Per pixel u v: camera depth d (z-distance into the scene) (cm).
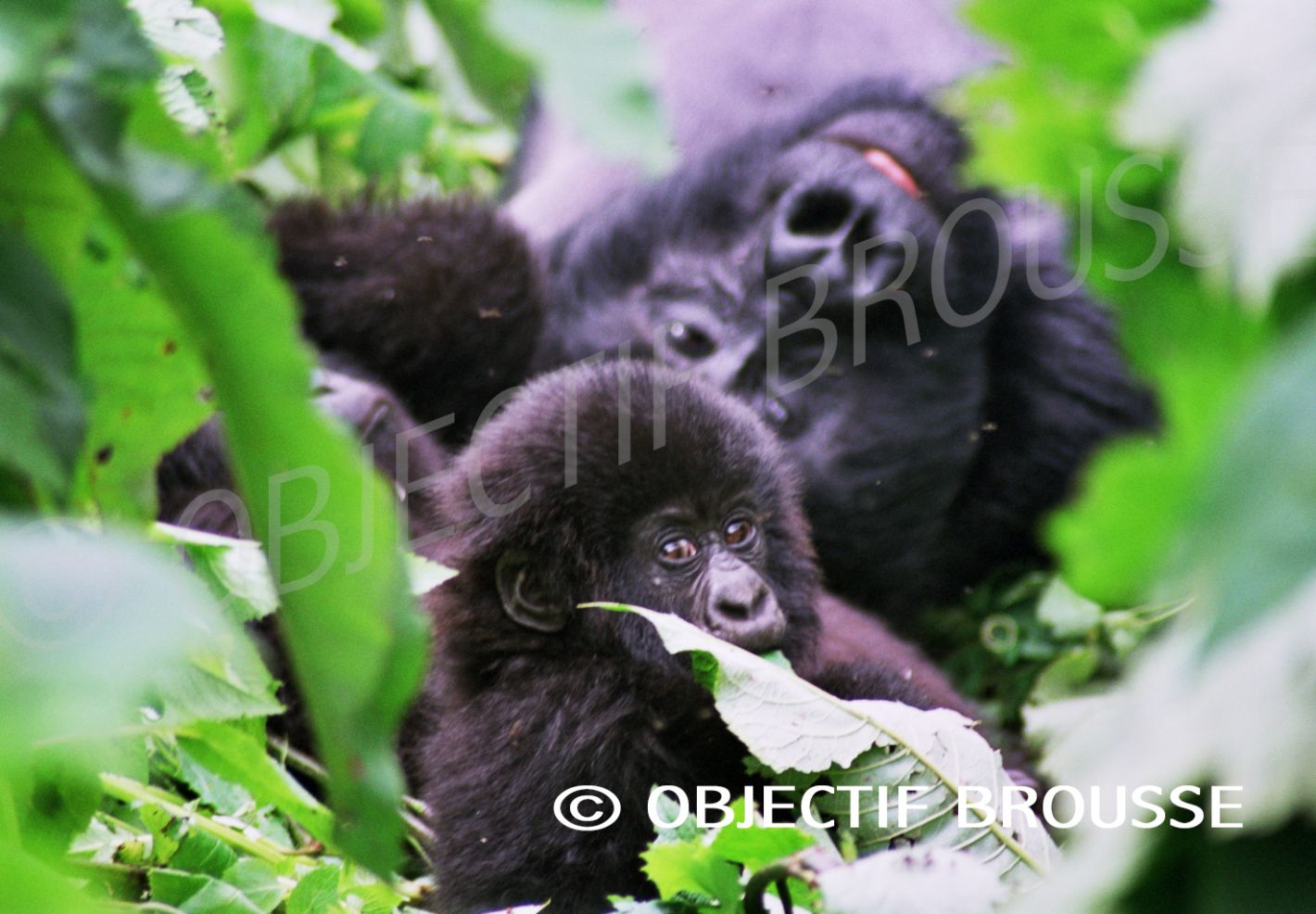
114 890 536
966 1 209
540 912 625
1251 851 138
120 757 421
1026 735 882
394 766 171
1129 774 139
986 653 1012
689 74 1084
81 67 162
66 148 159
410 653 170
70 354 166
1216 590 120
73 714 123
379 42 1171
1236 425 123
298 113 973
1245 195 149
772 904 468
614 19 150
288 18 949
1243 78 152
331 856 597
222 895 528
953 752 557
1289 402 120
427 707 773
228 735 471
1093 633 961
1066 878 147
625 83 147
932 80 1048
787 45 1086
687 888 475
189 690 432
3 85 144
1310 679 120
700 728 666
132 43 164
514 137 1329
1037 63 207
